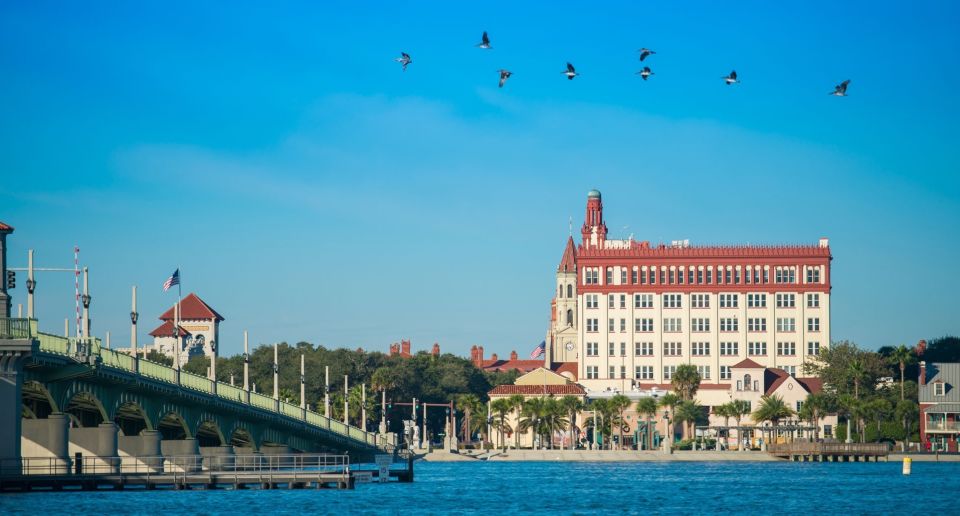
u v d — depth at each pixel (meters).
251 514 120.38
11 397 120.81
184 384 150.88
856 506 140.12
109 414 138.00
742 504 141.88
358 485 163.75
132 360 138.75
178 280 154.62
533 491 158.62
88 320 130.75
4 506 119.94
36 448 131.38
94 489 134.75
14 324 121.50
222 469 160.00
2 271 123.38
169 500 130.25
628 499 147.75
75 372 128.00
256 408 167.00
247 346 170.88
